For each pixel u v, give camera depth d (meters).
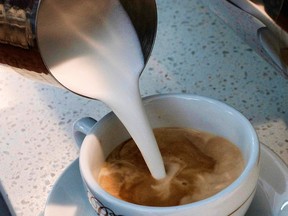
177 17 0.45
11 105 0.39
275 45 0.27
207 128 0.28
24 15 0.21
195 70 0.39
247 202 0.24
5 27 0.22
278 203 0.26
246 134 0.25
